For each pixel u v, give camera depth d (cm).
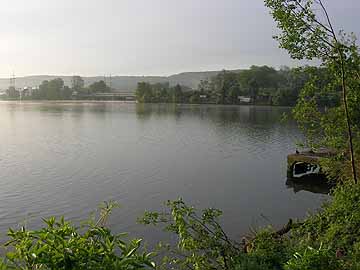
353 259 574
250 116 7462
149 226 1449
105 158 3067
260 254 665
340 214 756
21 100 16800
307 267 423
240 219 1661
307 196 2059
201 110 9400
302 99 1029
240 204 1897
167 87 13700
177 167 2747
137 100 13588
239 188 2203
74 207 1786
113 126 5762
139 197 1966
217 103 11644
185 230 687
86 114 8356
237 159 3089
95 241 257
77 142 4009
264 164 2902
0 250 912
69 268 232
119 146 3738
